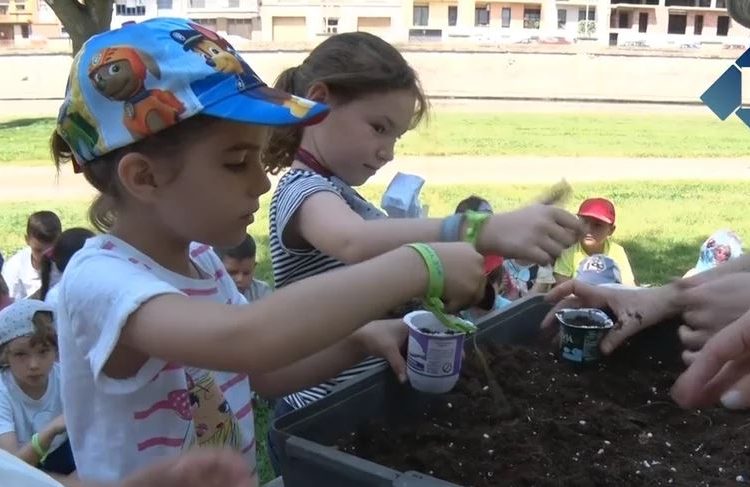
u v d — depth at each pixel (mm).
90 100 1238
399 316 1775
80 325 1221
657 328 1804
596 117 23594
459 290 1163
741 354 1061
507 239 1291
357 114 1847
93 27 8312
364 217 1892
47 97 26656
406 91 1887
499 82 28797
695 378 1098
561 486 1251
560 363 1788
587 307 1906
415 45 28531
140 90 1193
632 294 1841
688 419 1561
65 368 1279
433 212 9680
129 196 1298
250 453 1556
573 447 1407
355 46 1882
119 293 1160
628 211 10102
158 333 1114
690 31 43656
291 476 1219
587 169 14062
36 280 4910
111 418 1282
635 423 1525
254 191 1273
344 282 1106
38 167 13203
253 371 1093
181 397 1340
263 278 6055
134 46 1220
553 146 16844
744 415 1577
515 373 1704
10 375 2887
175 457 1039
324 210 1644
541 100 28172
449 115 23156
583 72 28719
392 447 1365
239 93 1218
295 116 1209
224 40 1325
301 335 1078
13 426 2842
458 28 41281
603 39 42250
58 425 2529
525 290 4391
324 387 1878
